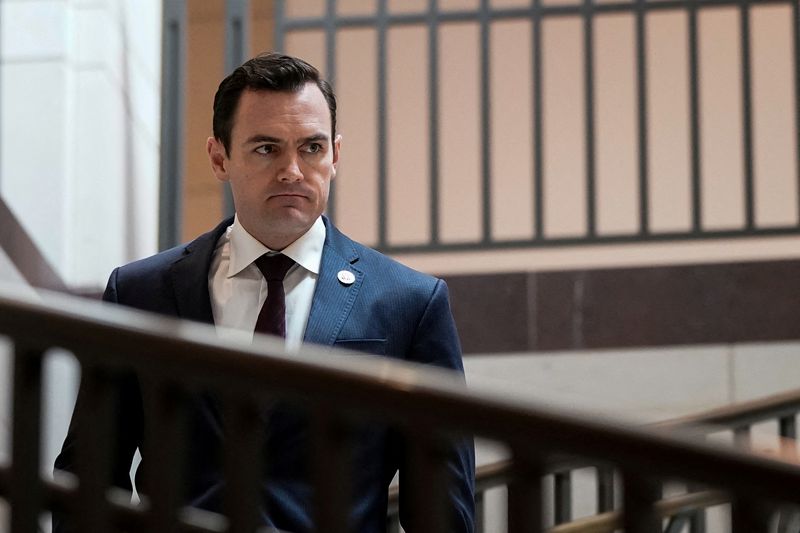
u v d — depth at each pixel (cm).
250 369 452
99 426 475
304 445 703
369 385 437
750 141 1611
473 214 1764
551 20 1773
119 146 1447
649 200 1642
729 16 1748
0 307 484
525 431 417
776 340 1443
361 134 1803
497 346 1464
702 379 1441
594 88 1631
